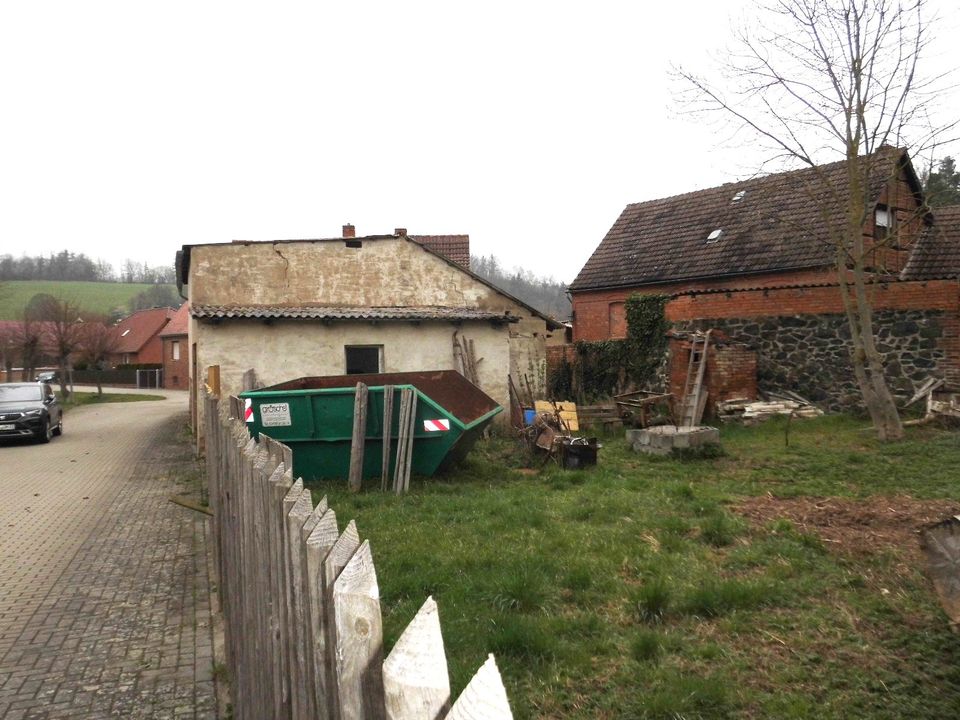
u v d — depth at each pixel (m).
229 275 16.78
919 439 12.65
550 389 21.20
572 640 4.76
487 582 5.69
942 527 4.46
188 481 12.30
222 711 4.27
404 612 5.31
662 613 5.13
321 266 17.33
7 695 4.53
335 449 10.90
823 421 15.23
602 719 3.83
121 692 4.54
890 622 4.92
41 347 39.34
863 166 14.07
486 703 0.96
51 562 7.52
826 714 3.80
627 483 10.04
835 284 16.52
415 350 17.05
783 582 5.62
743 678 4.21
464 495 9.58
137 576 6.95
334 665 1.55
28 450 17.86
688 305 18.17
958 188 14.21
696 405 16.20
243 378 14.77
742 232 23.94
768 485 9.66
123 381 60.84
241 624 3.67
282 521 2.38
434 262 17.97
